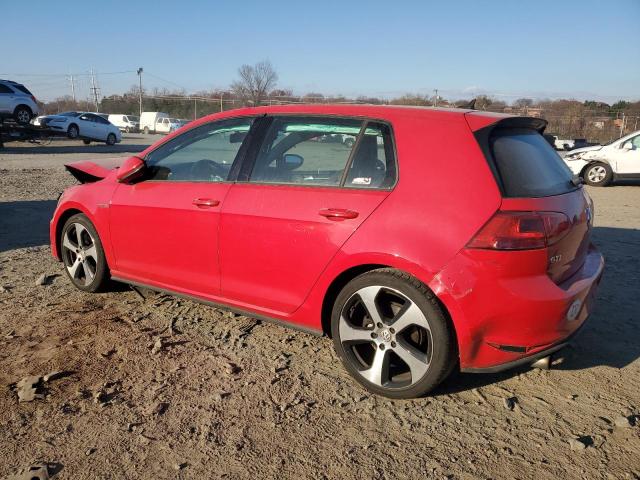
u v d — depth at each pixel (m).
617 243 6.79
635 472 2.53
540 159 3.25
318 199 3.26
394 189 3.06
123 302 4.50
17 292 4.71
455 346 2.91
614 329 4.08
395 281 2.96
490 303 2.77
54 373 3.28
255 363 3.51
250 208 3.50
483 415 2.97
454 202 2.89
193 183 3.89
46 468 2.48
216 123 3.94
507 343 2.82
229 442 2.72
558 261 2.93
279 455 2.63
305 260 3.28
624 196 11.82
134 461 2.57
